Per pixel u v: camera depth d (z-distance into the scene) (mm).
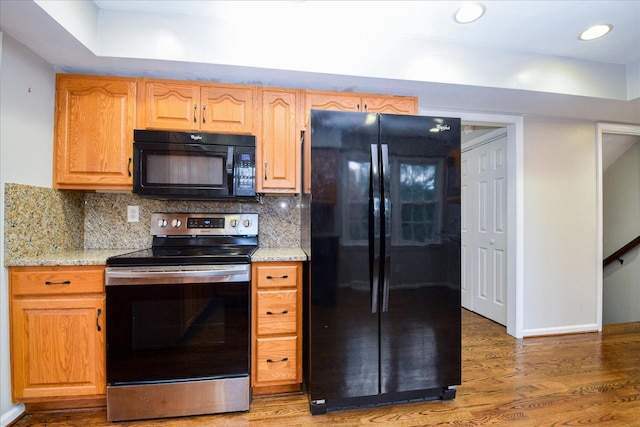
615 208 3693
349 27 1966
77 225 2164
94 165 1950
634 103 2512
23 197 1710
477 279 3545
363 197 1780
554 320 2943
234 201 2361
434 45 2113
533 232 2902
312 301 1745
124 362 1687
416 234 1833
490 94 2328
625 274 3598
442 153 1860
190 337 1737
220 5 1744
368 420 1705
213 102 2055
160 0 1704
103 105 1961
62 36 1590
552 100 2459
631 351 2578
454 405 1844
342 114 1766
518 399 1899
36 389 1662
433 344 1858
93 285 1692
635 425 1656
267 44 1906
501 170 3143
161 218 2213
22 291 1645
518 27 1946
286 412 1778
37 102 1797
